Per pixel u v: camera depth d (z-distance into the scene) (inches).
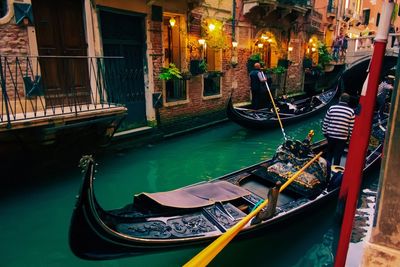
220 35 373.7
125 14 276.1
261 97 407.5
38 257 143.6
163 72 314.3
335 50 674.2
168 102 335.3
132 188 220.8
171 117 342.3
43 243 153.9
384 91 318.0
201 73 353.4
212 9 371.9
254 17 444.1
